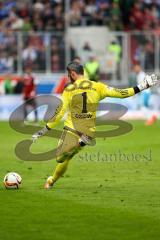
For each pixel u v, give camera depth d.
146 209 30.39
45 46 89.81
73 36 90.81
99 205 31.34
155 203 31.80
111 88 35.09
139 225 27.38
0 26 95.81
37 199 32.84
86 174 40.97
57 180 37.91
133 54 91.44
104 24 96.56
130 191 35.06
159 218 28.56
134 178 39.41
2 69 89.06
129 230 26.58
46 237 25.53
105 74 90.62
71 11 96.94
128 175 40.53
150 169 42.84
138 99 86.19
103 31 91.75
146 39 91.81
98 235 25.81
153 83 34.97
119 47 91.19
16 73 89.25
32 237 25.53
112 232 26.25
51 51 89.81
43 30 95.12
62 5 98.50
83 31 92.69
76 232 26.28
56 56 89.81
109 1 99.00
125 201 32.31
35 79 87.00
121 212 29.73
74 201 32.34
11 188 35.84
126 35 91.56
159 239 25.25
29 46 89.56
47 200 32.59
